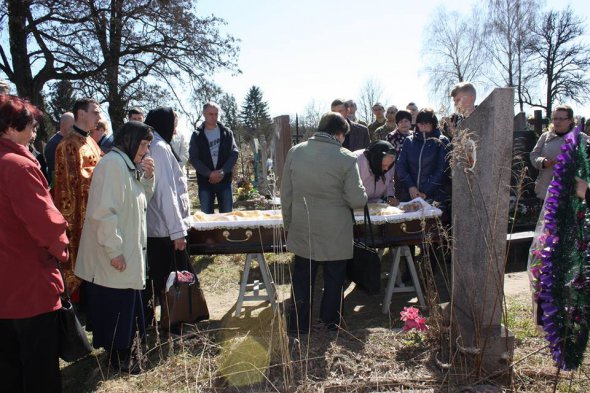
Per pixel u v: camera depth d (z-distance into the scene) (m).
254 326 4.02
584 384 2.83
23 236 2.64
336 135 3.64
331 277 3.69
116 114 16.36
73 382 3.29
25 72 15.67
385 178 4.73
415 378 2.92
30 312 2.66
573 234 2.61
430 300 3.32
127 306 3.20
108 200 3.04
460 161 3.11
